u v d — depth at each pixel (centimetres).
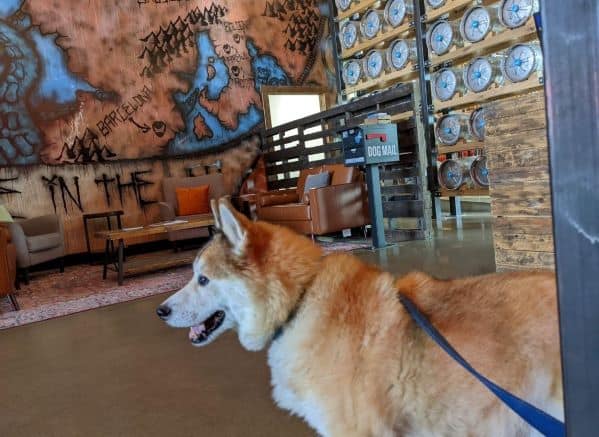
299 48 962
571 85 44
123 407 217
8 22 689
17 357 307
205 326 155
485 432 112
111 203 770
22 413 221
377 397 117
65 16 733
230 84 884
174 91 828
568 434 49
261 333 137
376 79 800
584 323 46
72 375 265
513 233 296
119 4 780
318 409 128
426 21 691
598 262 44
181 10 834
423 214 560
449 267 397
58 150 727
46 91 717
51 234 631
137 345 306
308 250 141
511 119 286
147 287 477
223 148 876
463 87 661
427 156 682
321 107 997
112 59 773
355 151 534
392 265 435
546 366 107
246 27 901
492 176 303
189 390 229
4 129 686
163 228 530
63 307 428
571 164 45
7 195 686
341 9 858
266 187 906
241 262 139
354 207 618
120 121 780
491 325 114
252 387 226
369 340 120
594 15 41
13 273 450
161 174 816
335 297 129
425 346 115
